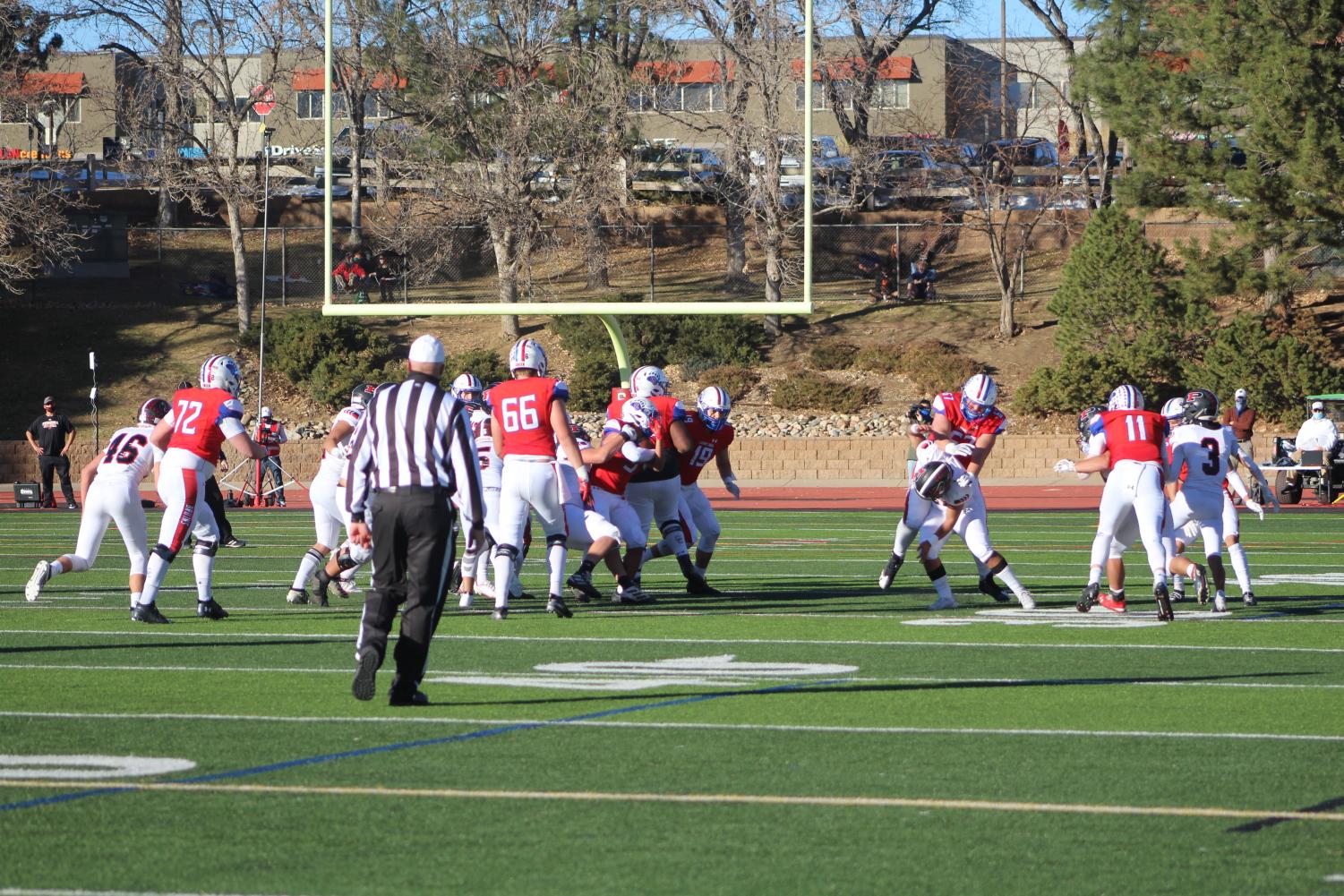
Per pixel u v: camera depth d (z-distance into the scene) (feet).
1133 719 62.64
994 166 335.06
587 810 47.91
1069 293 295.28
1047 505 219.82
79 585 116.57
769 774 52.65
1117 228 294.05
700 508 111.55
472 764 54.29
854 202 339.16
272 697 67.41
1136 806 48.42
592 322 319.88
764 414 302.66
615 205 200.85
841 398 302.66
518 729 60.44
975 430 101.09
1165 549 94.17
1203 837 44.83
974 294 352.90
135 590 93.86
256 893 39.70
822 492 252.83
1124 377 285.84
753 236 194.70
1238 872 41.42
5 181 333.42
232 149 353.51
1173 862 42.27
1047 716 63.21
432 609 63.98
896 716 63.21
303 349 321.11
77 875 41.11
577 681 71.97
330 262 176.35
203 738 58.70
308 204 402.72
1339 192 257.96
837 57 329.31
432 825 46.11
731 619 95.35
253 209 392.68
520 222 195.21
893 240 374.22
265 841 44.39
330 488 101.71
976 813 47.57
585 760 54.90
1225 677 73.41
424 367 64.08
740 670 75.51
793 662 77.82
